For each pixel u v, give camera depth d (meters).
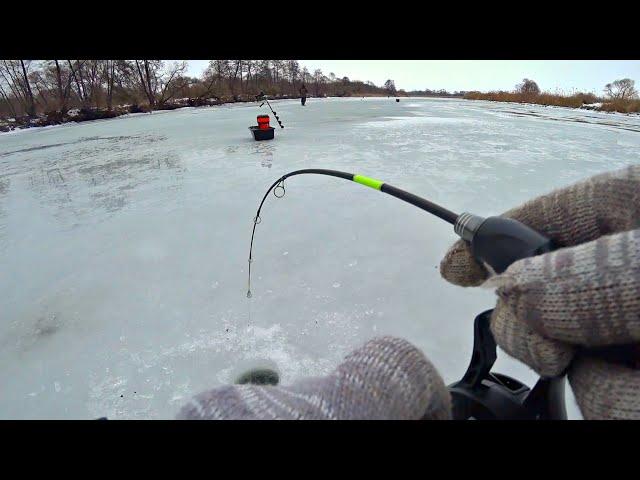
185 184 5.26
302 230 3.55
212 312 2.46
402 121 11.37
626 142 6.92
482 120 11.31
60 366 2.08
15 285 2.92
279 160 6.28
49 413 1.78
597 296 0.57
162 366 2.05
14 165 7.53
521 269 0.65
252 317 2.39
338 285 2.68
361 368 0.58
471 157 5.91
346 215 3.81
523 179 4.68
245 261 3.07
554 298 0.61
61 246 3.56
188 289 2.73
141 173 6.09
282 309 2.45
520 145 6.82
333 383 0.57
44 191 5.45
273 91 40.66
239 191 4.78
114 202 4.71
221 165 6.20
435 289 2.57
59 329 2.39
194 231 3.70
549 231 0.83
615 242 0.58
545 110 15.95
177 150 7.90
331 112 16.22
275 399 0.56
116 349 2.19
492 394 0.95
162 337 2.27
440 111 15.81
